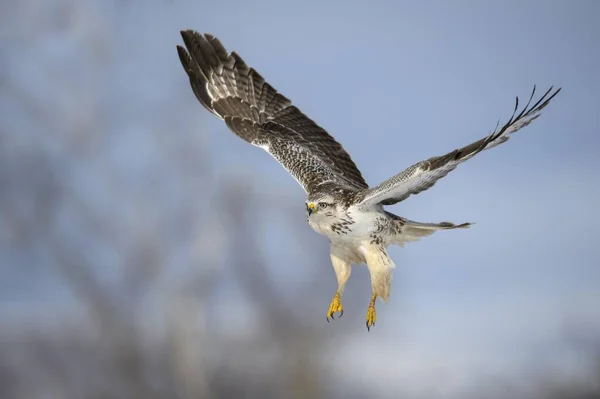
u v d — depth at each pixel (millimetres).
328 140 12648
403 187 10383
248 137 12773
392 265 11133
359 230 11000
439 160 10148
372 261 11078
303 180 11789
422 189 10758
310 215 11109
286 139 12648
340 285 11406
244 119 13000
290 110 12984
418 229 11328
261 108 13070
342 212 10938
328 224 11039
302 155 12273
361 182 12297
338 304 11344
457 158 10016
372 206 10945
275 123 12922
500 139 10289
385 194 10523
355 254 11344
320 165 12148
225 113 13086
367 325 10953
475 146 9992
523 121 10227
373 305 11023
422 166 10211
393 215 11320
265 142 12594
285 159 12242
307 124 12828
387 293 11055
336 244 11320
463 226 11203
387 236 11164
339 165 12414
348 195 11016
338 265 11438
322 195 11086
